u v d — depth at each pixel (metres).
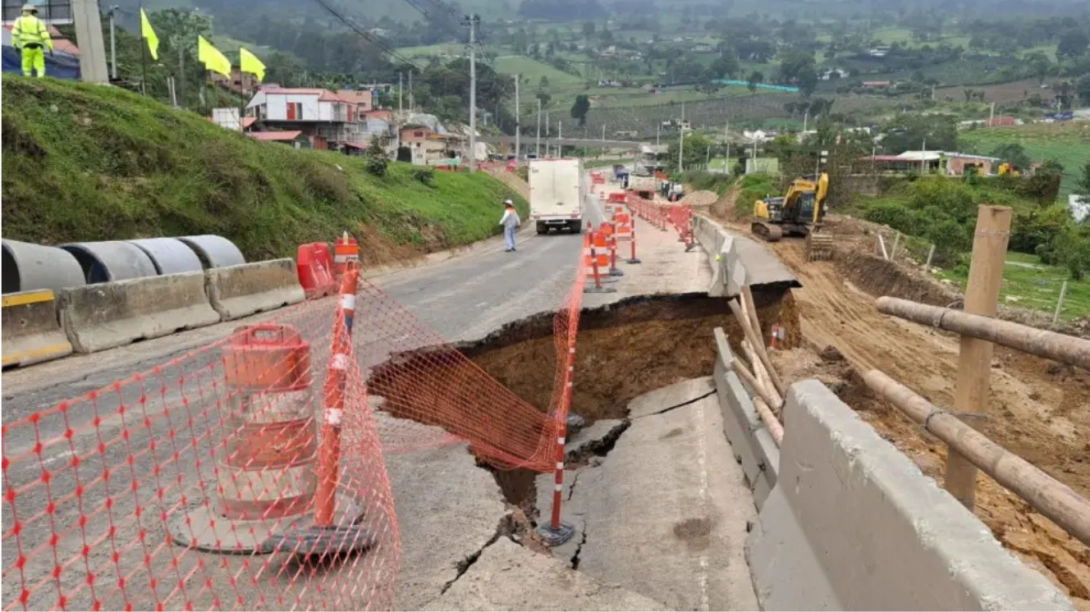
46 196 14.05
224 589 4.46
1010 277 31.11
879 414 11.33
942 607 2.90
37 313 10.02
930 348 19.41
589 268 16.61
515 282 18.45
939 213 45.28
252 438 4.95
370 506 5.61
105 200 14.98
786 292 15.00
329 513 4.90
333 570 4.76
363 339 11.36
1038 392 15.95
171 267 13.11
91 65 20.75
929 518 3.21
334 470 4.92
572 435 12.03
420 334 11.75
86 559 3.98
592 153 172.38
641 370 13.81
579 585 4.91
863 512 3.84
